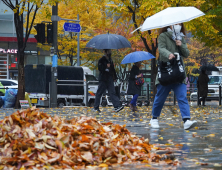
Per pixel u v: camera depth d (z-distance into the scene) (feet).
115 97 56.75
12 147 18.24
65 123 22.26
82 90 100.68
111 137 21.29
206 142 25.11
